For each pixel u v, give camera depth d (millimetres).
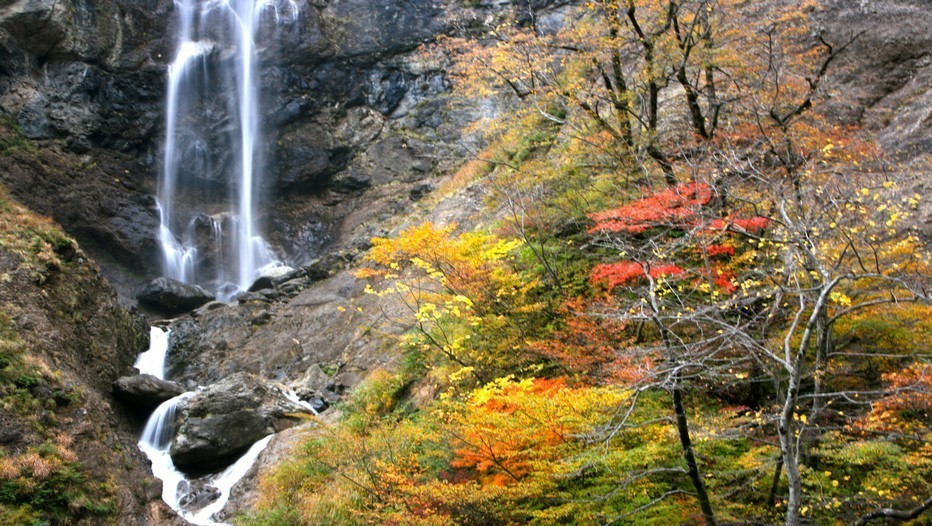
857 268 8656
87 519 12375
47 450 12789
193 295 25328
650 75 13977
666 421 8602
